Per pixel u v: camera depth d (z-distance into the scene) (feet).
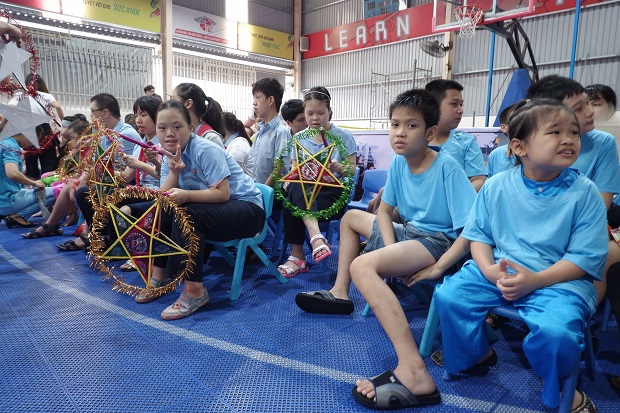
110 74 29.12
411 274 5.01
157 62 31.40
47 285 7.48
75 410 3.96
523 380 4.59
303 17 39.83
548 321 3.51
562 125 3.83
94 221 6.41
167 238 6.20
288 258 8.59
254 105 9.59
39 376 4.54
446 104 6.72
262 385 4.42
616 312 4.15
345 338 5.52
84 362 4.85
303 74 40.42
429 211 5.25
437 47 28.40
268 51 37.65
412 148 5.07
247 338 5.50
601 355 5.12
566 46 25.70
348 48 36.76
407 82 33.37
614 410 4.06
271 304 6.70
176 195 5.97
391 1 33.73
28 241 10.65
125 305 6.61
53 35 26.53
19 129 6.88
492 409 4.07
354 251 6.07
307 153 7.84
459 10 21.04
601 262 3.86
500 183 4.40
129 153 8.90
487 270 4.14
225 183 6.48
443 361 4.48
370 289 4.44
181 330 5.72
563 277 3.84
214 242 6.63
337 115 38.40
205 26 33.27
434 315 4.93
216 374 4.63
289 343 5.37
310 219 7.63
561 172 4.14
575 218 4.00
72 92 27.50
